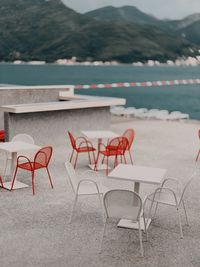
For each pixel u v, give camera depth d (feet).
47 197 23.11
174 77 374.22
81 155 34.24
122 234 18.19
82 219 19.88
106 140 41.22
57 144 38.04
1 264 15.17
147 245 17.12
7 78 346.95
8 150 23.47
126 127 49.83
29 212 20.70
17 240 17.31
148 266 15.29
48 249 16.52
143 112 62.18
